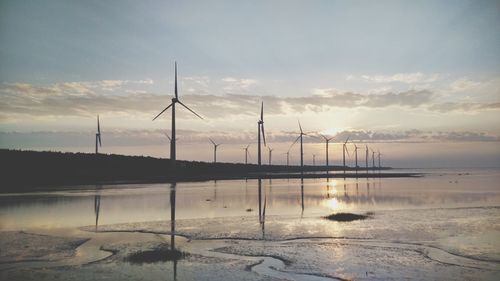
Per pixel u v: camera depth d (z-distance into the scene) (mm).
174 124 95438
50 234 27828
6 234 27812
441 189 72062
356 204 46562
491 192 64438
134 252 22281
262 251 22266
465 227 29344
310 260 20219
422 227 29391
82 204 46906
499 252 21672
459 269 18578
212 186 82625
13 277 17812
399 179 120750
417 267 18922
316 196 57969
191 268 19000
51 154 121562
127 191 67688
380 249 22500
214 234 27422
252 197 56312
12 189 71688
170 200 51844
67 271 18625
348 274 17922
